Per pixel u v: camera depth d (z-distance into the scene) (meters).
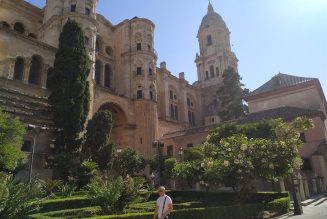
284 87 43.56
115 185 15.31
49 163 27.22
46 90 32.62
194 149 32.16
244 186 17.81
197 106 74.25
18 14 45.06
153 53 53.84
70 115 29.66
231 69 62.53
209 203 19.56
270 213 16.27
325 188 30.83
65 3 42.91
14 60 30.89
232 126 25.72
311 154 33.19
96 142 30.84
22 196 11.16
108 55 54.28
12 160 19.98
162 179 38.16
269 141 17.09
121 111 47.97
